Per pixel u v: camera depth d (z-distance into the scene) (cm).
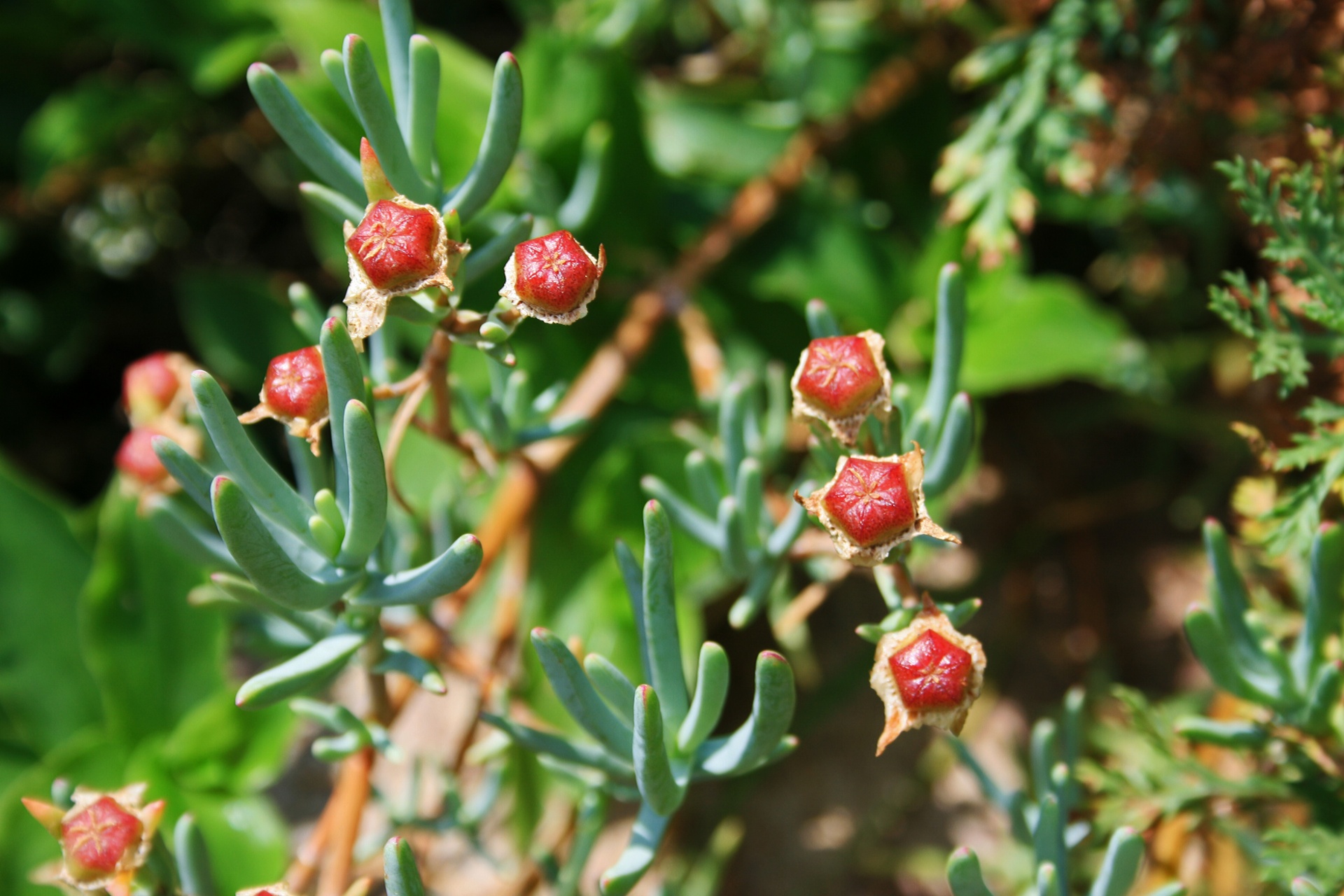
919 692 26
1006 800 30
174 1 43
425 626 30
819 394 26
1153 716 30
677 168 42
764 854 39
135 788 27
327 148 27
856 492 26
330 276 50
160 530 29
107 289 50
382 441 31
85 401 49
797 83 42
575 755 28
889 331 40
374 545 26
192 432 29
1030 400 45
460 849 38
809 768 41
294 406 26
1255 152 34
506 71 26
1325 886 28
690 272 38
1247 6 33
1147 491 45
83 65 50
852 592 43
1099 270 47
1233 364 43
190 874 27
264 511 26
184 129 49
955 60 40
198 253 51
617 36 39
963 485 41
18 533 35
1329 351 29
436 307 26
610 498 35
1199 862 34
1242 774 33
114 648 34
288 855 34
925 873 38
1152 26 34
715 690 26
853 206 42
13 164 48
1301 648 28
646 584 26
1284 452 29
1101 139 34
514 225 27
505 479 35
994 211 34
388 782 39
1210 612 28
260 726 34
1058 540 46
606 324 40
